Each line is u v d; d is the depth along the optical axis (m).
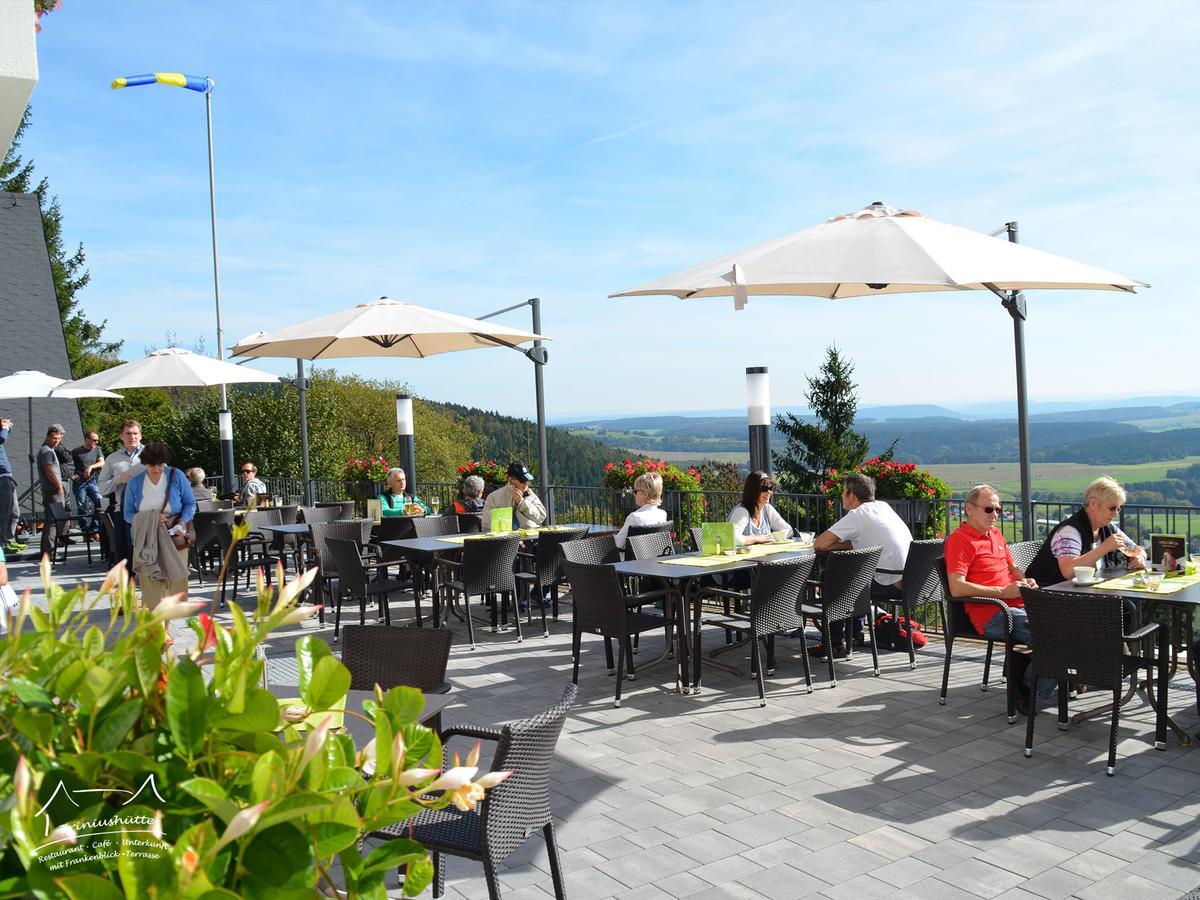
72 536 16.05
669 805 4.36
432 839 2.98
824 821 4.13
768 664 6.72
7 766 1.16
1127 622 5.64
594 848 3.92
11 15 2.87
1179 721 5.36
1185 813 4.12
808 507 9.23
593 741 5.30
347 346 10.58
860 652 7.26
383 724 1.31
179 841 1.02
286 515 11.52
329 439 26.47
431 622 8.86
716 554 6.89
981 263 5.47
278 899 1.11
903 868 3.67
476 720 5.73
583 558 7.43
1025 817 4.11
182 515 7.39
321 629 8.51
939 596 6.94
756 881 3.59
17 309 19.78
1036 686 4.86
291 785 1.13
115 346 38.31
